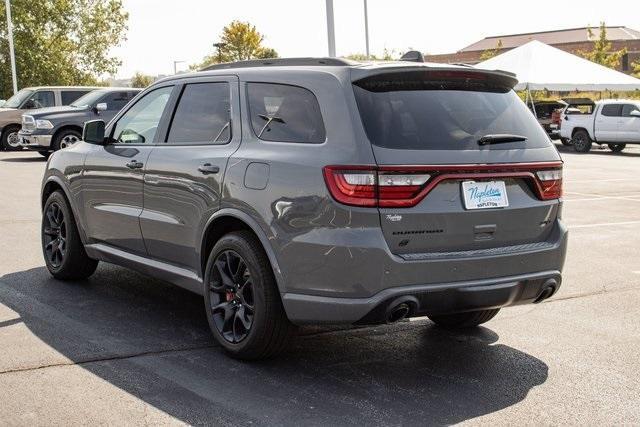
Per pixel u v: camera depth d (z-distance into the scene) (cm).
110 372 446
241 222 473
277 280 437
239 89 498
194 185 498
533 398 423
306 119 444
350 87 429
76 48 4475
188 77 548
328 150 421
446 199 422
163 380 435
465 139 433
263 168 449
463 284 423
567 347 519
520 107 477
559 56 3206
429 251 421
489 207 436
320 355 490
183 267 527
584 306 630
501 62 3266
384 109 425
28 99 2389
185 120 536
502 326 569
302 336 532
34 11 4259
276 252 436
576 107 2842
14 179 1559
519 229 452
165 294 635
